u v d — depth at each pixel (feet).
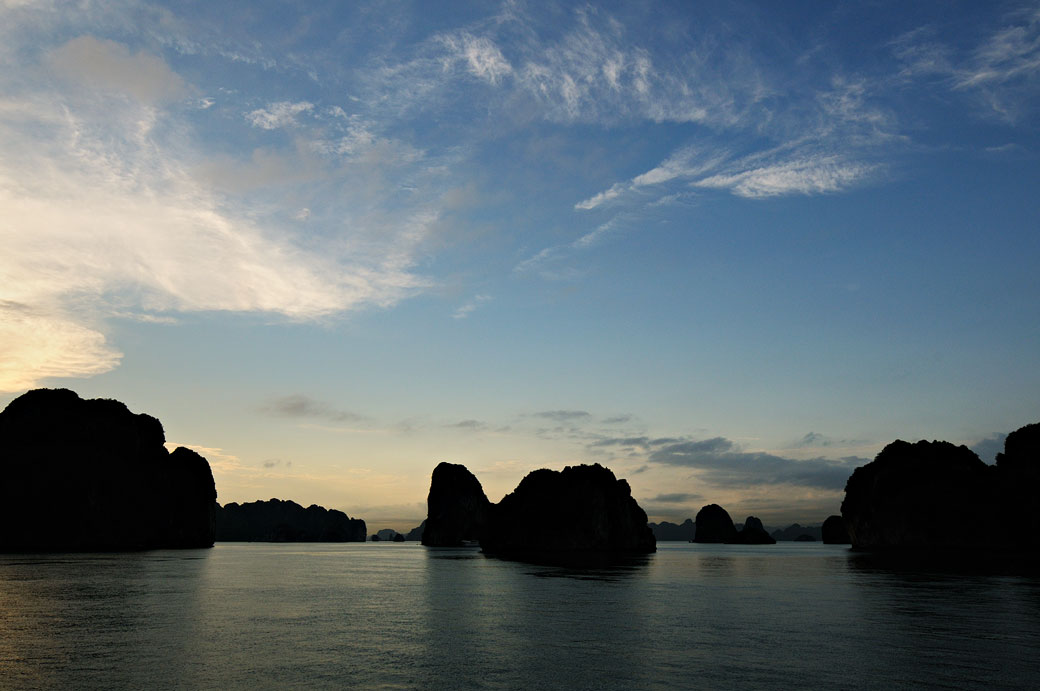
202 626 122.21
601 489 599.98
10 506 547.49
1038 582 231.50
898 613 145.18
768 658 94.48
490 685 78.07
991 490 529.86
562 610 151.94
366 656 94.94
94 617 131.95
